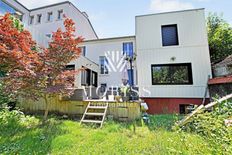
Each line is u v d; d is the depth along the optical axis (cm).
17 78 598
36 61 621
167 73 1117
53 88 636
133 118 763
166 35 1164
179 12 1160
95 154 379
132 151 395
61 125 614
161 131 545
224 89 930
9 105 797
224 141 249
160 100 1095
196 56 1091
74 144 437
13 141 446
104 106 784
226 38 1619
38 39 1244
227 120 293
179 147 330
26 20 1579
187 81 1082
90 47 1645
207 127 302
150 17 1202
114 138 489
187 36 1123
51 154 376
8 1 1358
